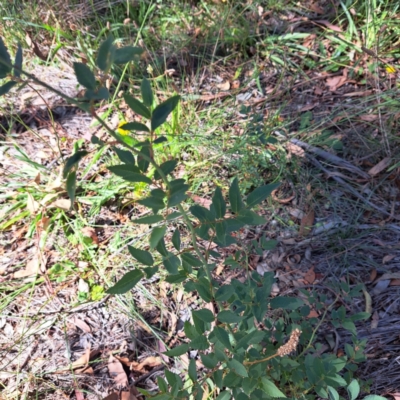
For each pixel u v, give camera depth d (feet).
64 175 2.68
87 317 6.54
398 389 5.53
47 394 5.89
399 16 9.64
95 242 7.25
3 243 7.43
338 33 10.04
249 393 3.92
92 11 10.94
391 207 7.25
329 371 4.36
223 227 3.51
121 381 5.91
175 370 5.97
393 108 8.15
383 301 6.28
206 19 10.53
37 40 10.42
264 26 10.44
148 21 10.72
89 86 2.51
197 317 3.86
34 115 9.28
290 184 7.64
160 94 9.17
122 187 7.73
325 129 8.39
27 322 6.54
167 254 3.48
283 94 9.16
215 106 9.06
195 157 8.11
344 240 6.94
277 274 6.71
